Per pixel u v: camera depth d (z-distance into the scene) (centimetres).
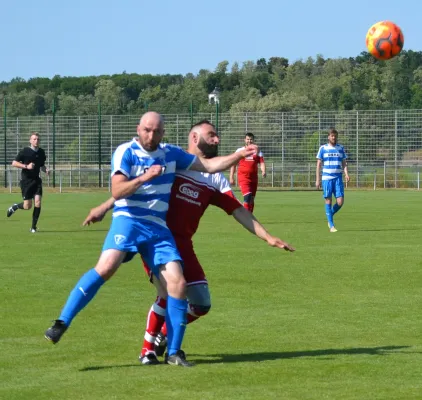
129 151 1193
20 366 1209
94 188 7619
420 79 13925
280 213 4525
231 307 1697
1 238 3139
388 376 1141
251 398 1030
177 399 1026
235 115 7819
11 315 1612
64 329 1190
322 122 7688
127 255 1205
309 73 15112
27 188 3394
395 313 1631
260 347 1340
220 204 1288
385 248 2750
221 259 2466
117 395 1046
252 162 3697
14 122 8025
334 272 2188
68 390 1071
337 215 4347
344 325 1518
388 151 7594
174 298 1194
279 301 1767
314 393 1053
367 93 11812
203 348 1334
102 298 1809
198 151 1300
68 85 15350
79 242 2984
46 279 2084
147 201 1195
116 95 12369
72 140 7925
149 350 1232
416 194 6581
